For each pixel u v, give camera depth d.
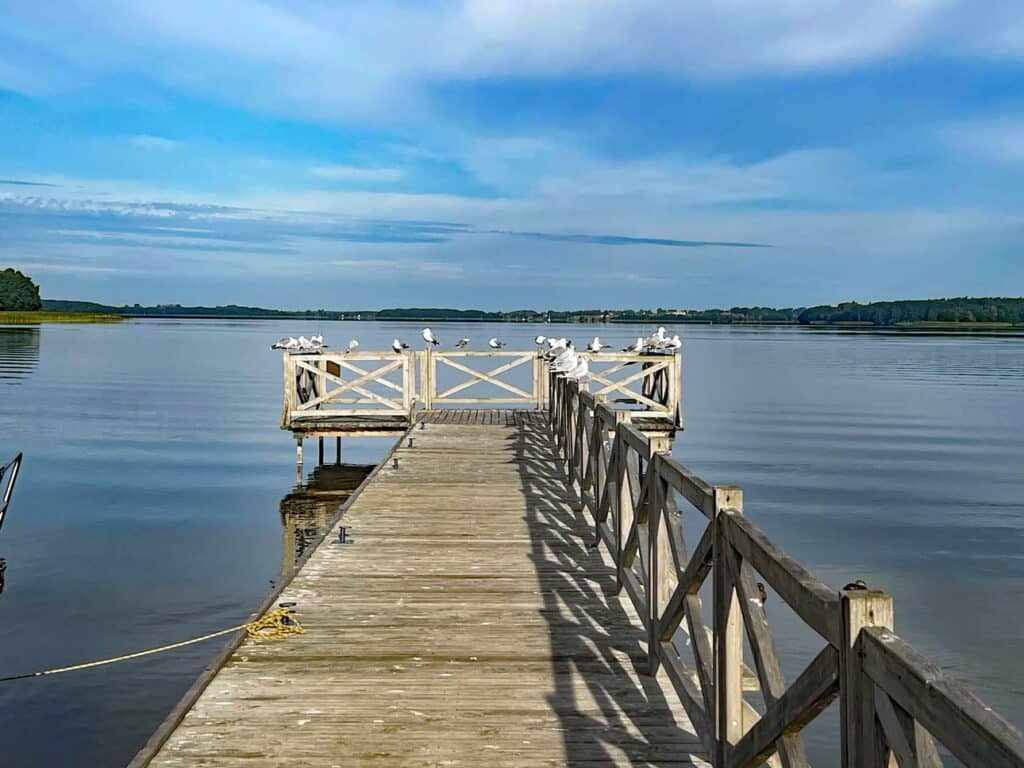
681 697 3.58
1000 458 19.72
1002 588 9.77
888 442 22.23
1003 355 69.31
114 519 12.66
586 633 4.59
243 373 43.16
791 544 11.85
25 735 5.87
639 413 15.40
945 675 1.57
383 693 3.81
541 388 15.34
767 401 32.94
